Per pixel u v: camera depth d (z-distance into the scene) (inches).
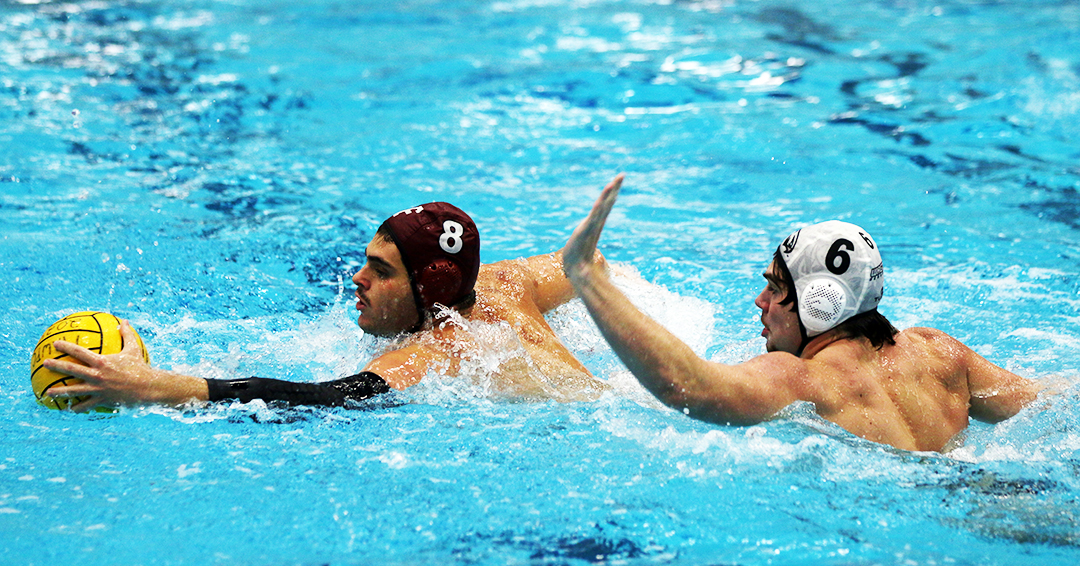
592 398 487.2
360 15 1791.3
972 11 1815.9
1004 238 812.0
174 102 1206.3
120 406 450.6
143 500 381.4
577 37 1660.9
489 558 348.5
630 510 383.6
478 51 1547.7
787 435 420.8
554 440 444.1
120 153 995.9
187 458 417.7
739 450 423.2
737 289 698.2
